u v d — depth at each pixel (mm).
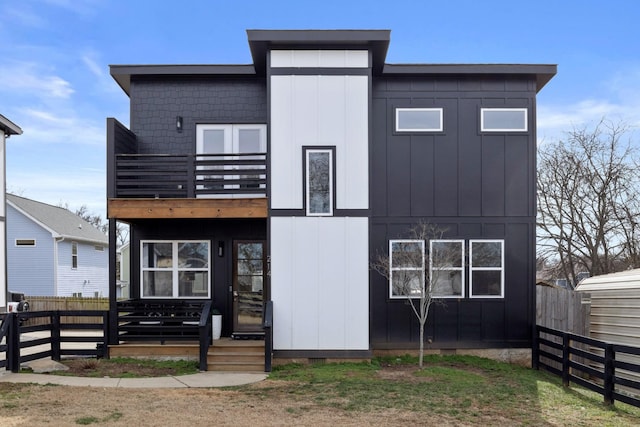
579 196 19359
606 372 7406
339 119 9727
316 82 9734
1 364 8445
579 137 19250
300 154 9703
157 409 6426
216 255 11039
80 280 24703
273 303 9555
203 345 8922
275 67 9734
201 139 11195
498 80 10734
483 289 10609
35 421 5801
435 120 10727
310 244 9641
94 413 6176
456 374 8852
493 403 7109
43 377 8203
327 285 9594
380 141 10688
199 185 10234
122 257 26703
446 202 10664
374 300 10531
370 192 9688
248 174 10094
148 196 11086
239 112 11211
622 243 18766
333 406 6695
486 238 10656
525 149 10719
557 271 20797
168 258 11055
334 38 9539
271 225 9648
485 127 10719
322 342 9531
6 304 13492
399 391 7535
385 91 10727
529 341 10516
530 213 10664
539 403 7238
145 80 11227
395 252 10594
